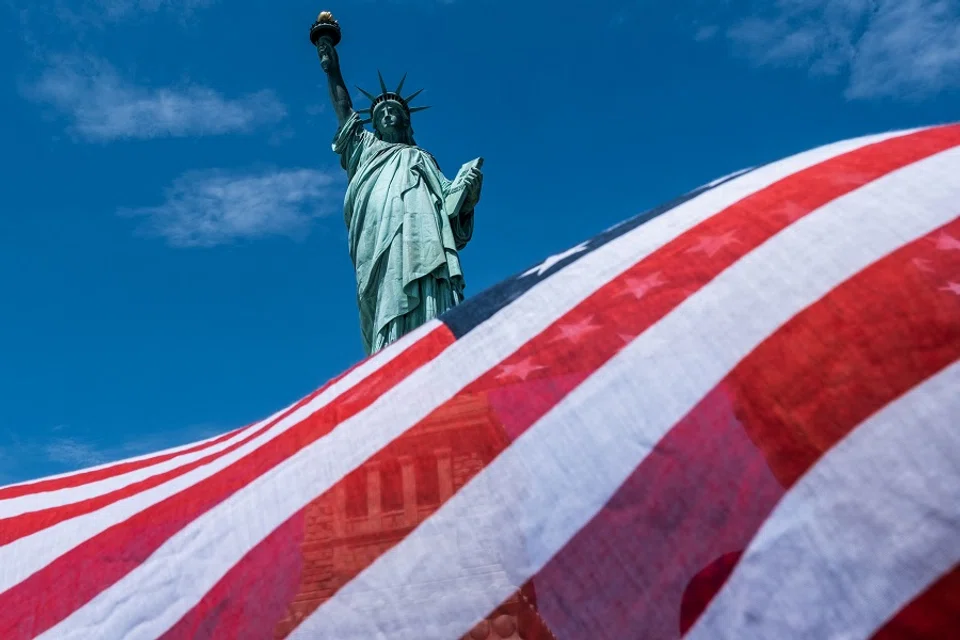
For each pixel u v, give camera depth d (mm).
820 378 8664
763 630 7797
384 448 10062
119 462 12609
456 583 8938
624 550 8602
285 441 10836
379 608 8992
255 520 10102
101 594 10102
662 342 9625
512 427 9695
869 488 7984
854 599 7645
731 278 9820
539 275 11328
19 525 11430
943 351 8391
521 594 8703
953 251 9070
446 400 10227
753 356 9102
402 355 11203
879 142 10977
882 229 9523
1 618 10203
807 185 10547
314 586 9320
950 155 10148
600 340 10000
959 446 7887
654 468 8867
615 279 10586
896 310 8766
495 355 10484
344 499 9805
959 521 7605
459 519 9273
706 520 8461
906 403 8219
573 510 8953
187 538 10273
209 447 11961
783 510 8203
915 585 7523
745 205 10695
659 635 8117
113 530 10805
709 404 9008
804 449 8383
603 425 9312
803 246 9719
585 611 8453
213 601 9617
